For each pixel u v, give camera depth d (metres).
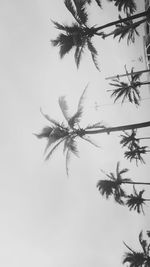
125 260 36.34
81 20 27.70
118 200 38.59
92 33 28.17
